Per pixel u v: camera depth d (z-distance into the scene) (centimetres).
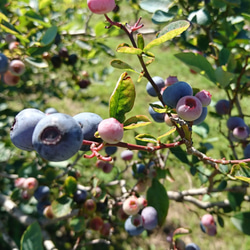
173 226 52
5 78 26
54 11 33
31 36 25
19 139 12
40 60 24
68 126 11
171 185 57
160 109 13
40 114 12
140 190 25
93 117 13
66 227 47
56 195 30
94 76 45
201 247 49
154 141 14
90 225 25
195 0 25
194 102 13
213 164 16
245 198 26
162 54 103
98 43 33
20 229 47
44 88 43
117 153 64
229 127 23
